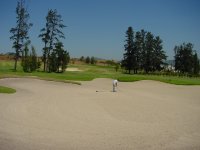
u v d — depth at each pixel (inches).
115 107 842.8
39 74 2237.9
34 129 520.7
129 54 4242.1
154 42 4483.3
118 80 2060.8
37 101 884.6
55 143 438.0
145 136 498.6
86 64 5329.7
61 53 3041.3
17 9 2920.8
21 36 2908.5
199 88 1765.5
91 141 456.1
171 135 511.2
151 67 4512.8
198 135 516.1
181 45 4955.7
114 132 521.7
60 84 1561.3
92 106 841.5
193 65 4992.6
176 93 1433.3
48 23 3110.2
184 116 724.0
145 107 869.2
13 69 2915.8
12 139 447.5
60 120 613.3
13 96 966.4
